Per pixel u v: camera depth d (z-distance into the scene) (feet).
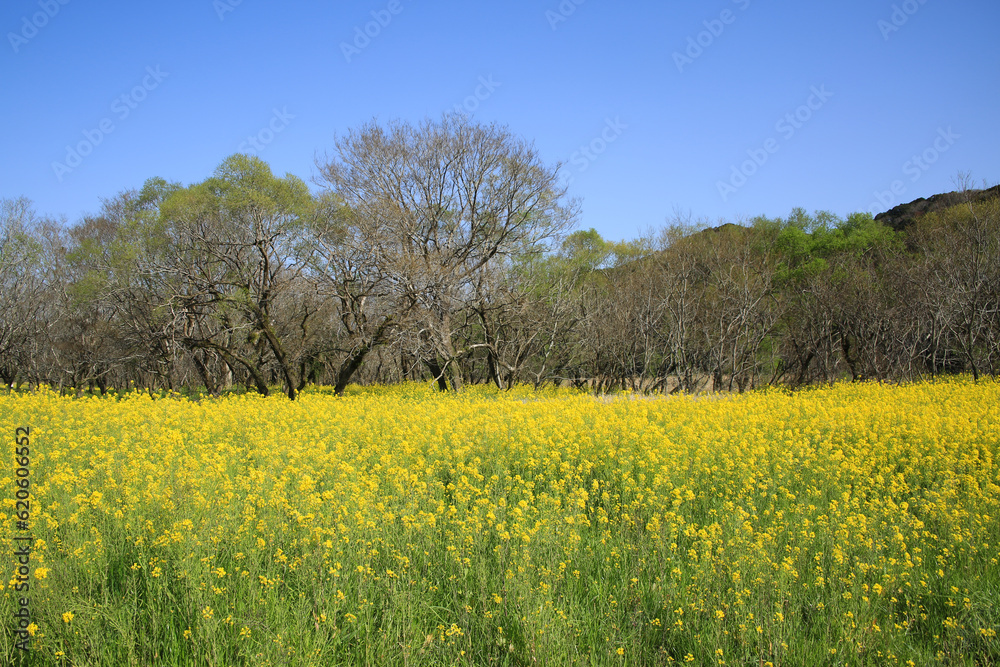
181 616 16.44
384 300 76.69
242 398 62.95
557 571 18.66
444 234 88.43
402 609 16.71
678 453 30.68
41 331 93.91
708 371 115.75
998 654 16.25
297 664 14.87
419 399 66.33
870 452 33.24
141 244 79.97
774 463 30.07
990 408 47.14
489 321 87.97
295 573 18.62
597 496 26.94
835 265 115.65
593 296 105.19
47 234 95.20
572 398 60.44
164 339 76.28
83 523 20.53
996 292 90.89
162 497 21.94
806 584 18.56
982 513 23.61
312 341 82.53
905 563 19.95
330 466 28.81
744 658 15.49
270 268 77.51
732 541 19.60
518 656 15.78
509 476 29.07
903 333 99.91
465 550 19.97
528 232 90.33
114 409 45.88
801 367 113.91
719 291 105.50
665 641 16.51
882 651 16.03
